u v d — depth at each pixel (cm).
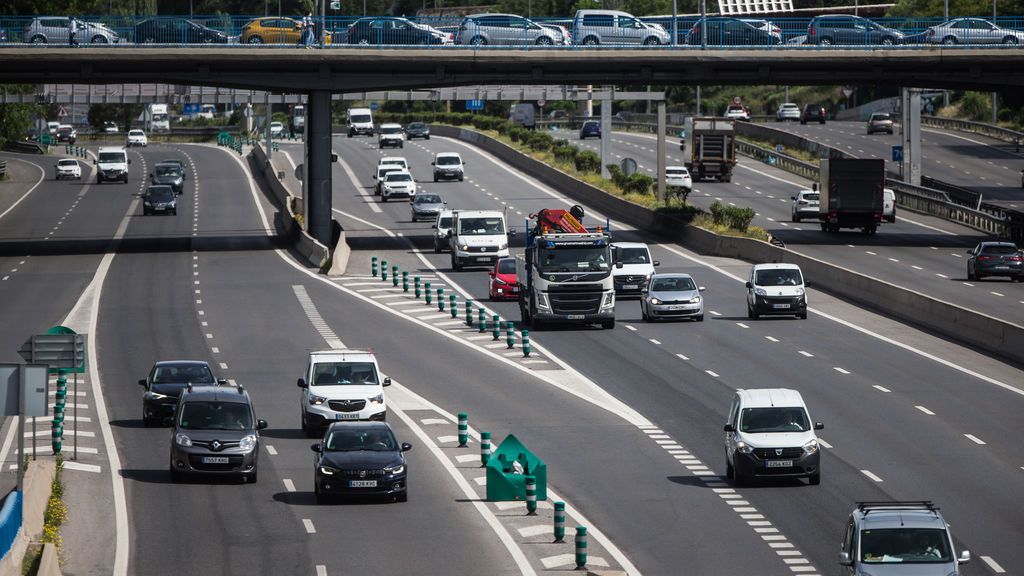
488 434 7781
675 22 18362
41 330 12519
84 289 15125
